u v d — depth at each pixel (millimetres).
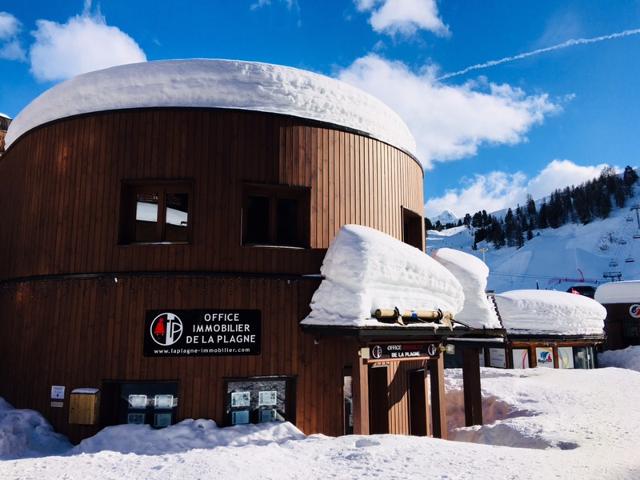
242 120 11453
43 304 11188
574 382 17828
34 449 9484
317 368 11141
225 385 10555
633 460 8031
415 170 15195
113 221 11000
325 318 10414
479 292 13906
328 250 11219
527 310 22594
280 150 11594
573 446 9516
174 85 11383
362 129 12812
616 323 30656
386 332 10070
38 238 11594
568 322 22734
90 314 10766
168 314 10547
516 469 7148
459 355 23453
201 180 11055
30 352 11156
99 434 9750
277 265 11227
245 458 7680
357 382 9766
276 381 11023
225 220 11031
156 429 9930
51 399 10586
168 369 10383
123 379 10375
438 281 11852
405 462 7496
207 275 10750
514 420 12164
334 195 12078
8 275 12492
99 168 11266
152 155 11125
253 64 11773
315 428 10891
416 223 15539
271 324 10984
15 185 12875
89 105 11555
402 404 12844
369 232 11078
